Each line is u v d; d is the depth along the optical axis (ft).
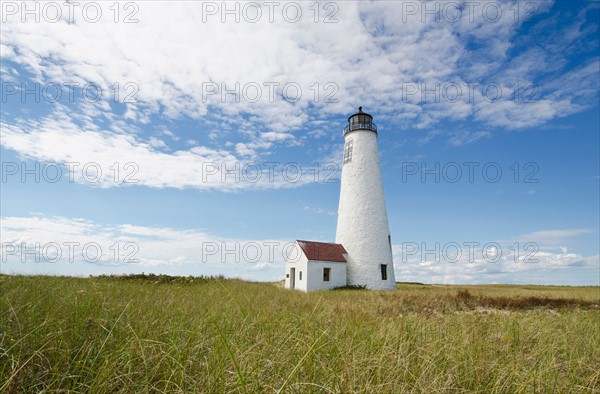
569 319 34.81
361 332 22.66
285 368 14.07
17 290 23.79
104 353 13.67
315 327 22.31
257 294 50.16
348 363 14.74
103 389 11.34
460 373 15.94
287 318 23.86
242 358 14.08
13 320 15.89
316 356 15.44
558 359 20.11
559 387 15.01
